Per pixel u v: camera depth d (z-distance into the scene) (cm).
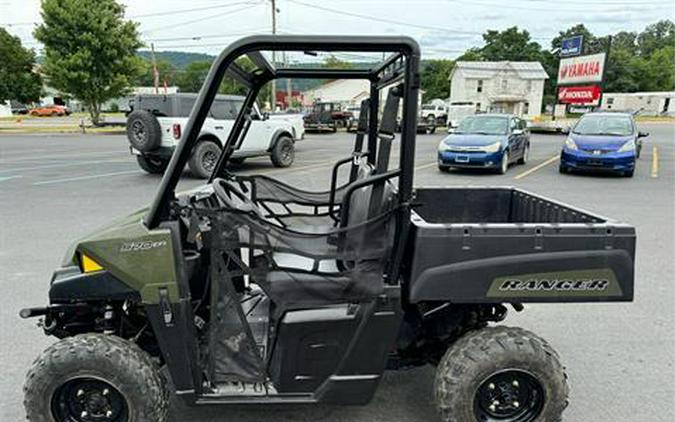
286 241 234
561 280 233
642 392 298
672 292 445
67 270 240
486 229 229
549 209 306
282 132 1259
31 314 244
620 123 1202
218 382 241
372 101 296
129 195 870
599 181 1070
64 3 2788
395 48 209
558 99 3328
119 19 2956
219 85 217
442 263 230
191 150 225
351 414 277
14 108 5566
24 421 271
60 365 223
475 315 272
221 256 234
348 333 235
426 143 2216
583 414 276
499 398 241
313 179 1062
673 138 2450
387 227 232
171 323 229
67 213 730
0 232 627
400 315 235
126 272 226
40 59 3259
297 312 235
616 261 233
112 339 233
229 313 242
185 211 239
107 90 2992
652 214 736
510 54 7562
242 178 321
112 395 232
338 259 233
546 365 234
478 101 5684
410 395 296
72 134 2645
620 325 386
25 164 1315
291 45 211
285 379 238
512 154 1258
